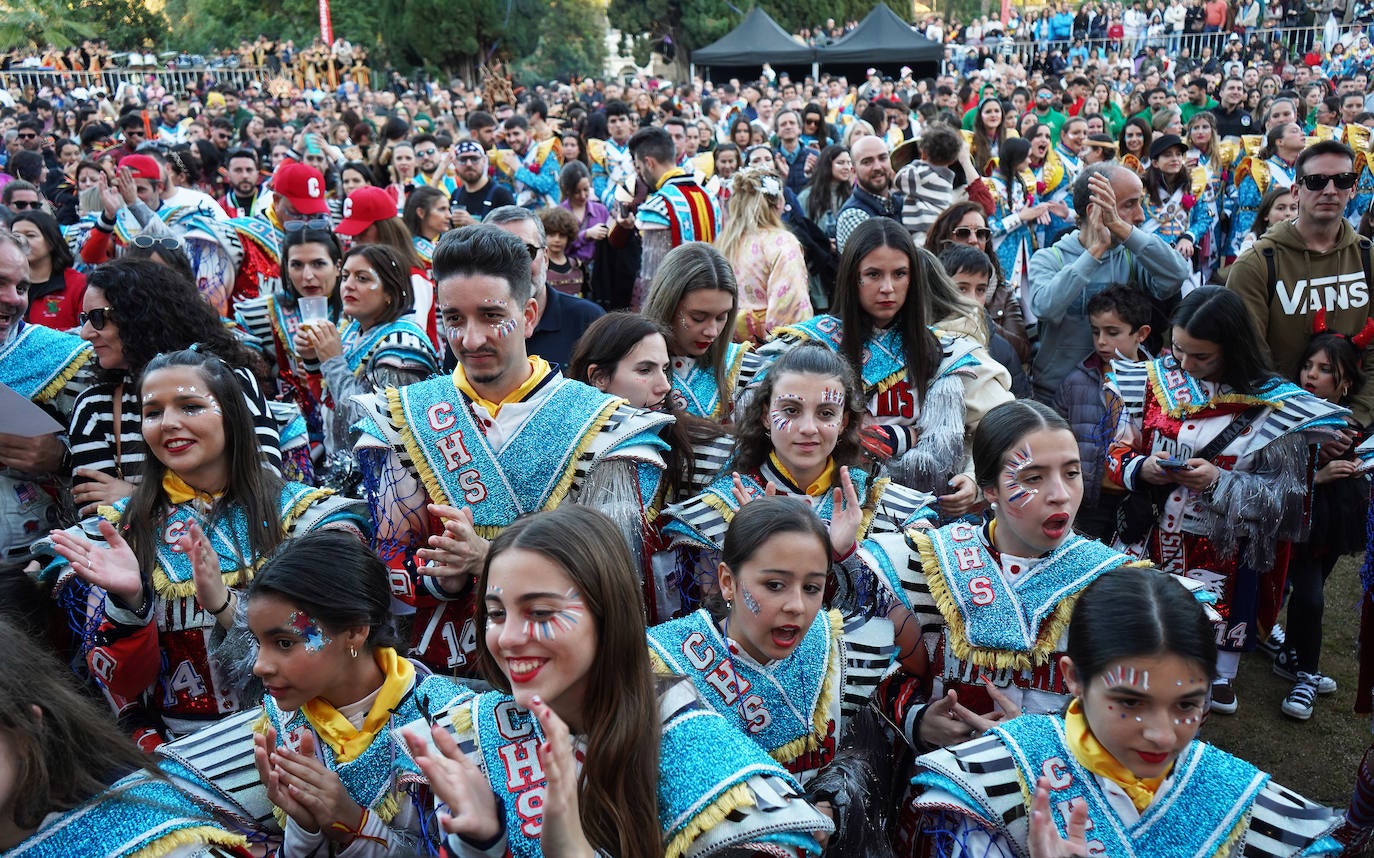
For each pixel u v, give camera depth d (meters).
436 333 4.69
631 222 7.27
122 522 2.98
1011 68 21.34
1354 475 4.48
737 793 1.95
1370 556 3.92
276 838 2.37
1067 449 2.75
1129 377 4.24
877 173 6.52
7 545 3.71
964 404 3.92
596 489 3.06
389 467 3.07
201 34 43.31
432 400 3.09
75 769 1.78
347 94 24.48
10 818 1.74
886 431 3.83
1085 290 5.25
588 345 3.50
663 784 2.01
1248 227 9.30
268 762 2.22
